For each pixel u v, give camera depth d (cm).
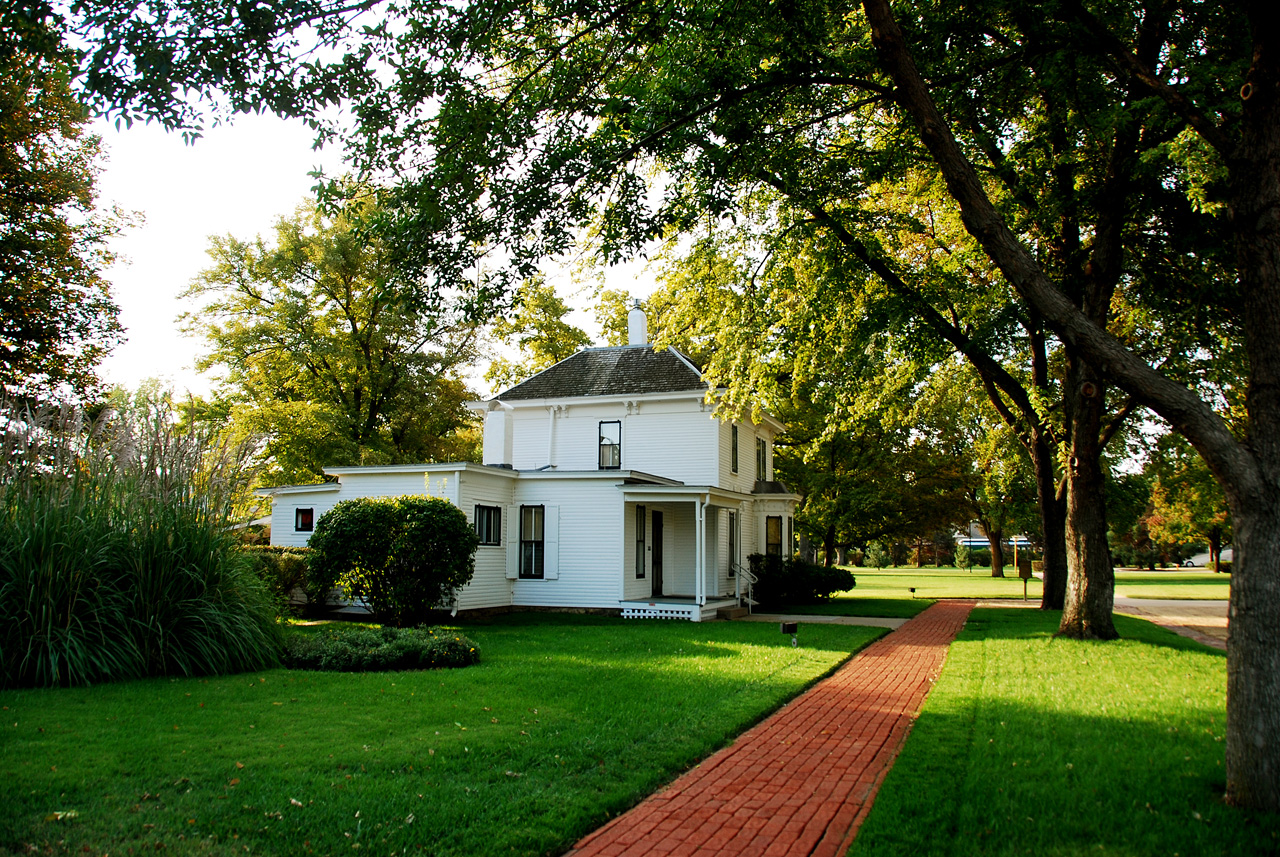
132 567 995
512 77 1079
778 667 1209
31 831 481
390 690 941
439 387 3516
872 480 3591
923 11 1131
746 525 2795
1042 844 499
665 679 1074
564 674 1090
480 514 2109
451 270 963
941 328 1806
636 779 634
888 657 1390
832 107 1284
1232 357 1744
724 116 1055
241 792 567
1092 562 1584
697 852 502
